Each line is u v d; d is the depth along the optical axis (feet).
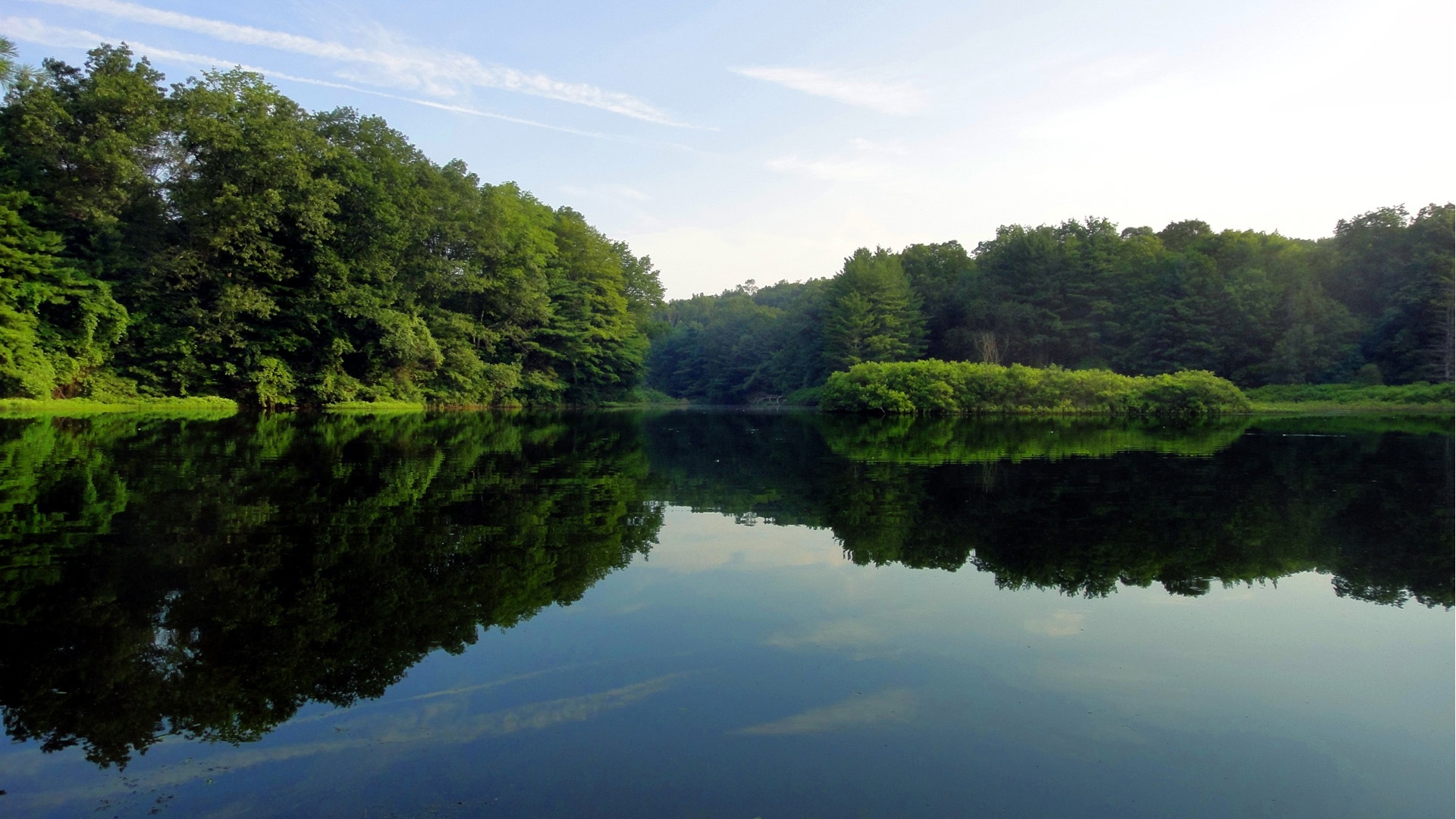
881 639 13.23
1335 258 164.45
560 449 47.96
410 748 9.37
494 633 13.37
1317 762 9.34
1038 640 13.23
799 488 30.94
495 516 23.71
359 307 95.76
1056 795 8.52
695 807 8.18
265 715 10.24
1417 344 142.10
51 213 74.23
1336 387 137.69
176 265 80.74
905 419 100.99
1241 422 85.35
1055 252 172.14
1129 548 20.22
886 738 9.79
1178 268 160.86
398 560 18.11
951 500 27.99
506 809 8.11
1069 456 44.70
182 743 9.48
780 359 220.43
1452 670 12.05
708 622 14.06
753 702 10.74
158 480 28.96
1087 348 168.86
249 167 80.64
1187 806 8.35
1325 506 26.50
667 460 41.98
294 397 94.22
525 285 126.00
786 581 16.83
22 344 69.10
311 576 16.58
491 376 125.59
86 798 8.22
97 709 10.34
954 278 200.23
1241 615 14.62
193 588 15.49
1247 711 10.69
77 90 77.77
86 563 17.19
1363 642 13.26
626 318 164.25
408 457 40.19
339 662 12.00
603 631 13.52
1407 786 8.80
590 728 9.95
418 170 108.58
